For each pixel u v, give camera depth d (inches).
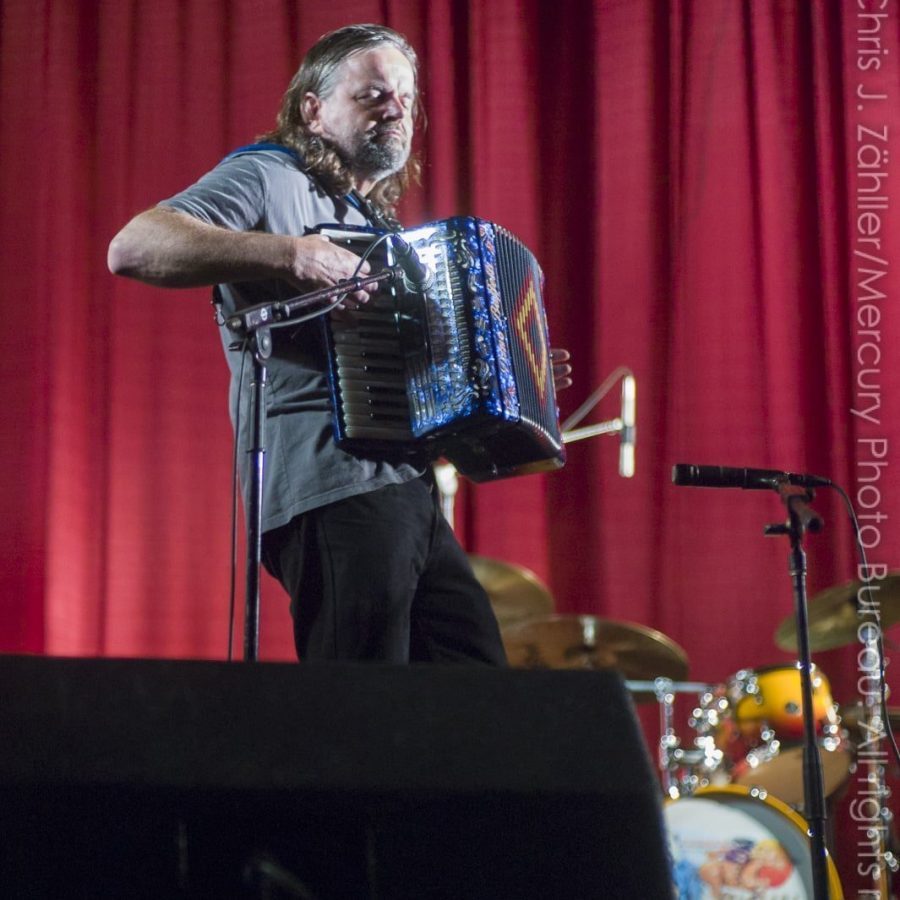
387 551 208.7
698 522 474.3
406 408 214.2
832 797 401.7
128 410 477.4
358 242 218.5
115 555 469.4
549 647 414.0
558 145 500.7
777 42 505.4
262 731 131.0
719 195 493.0
